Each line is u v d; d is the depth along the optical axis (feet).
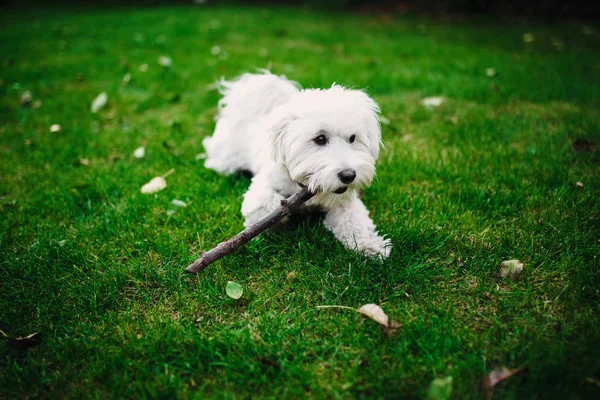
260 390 1.36
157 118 3.37
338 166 1.73
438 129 3.06
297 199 1.83
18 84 3.95
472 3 7.60
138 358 1.48
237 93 2.52
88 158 2.84
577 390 1.29
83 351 1.51
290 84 2.36
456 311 1.62
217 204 2.28
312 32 6.14
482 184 2.40
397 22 7.06
